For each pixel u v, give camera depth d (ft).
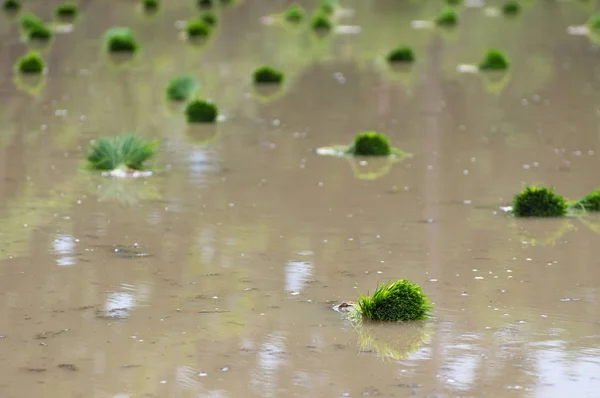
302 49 145.07
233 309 41.60
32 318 40.40
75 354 36.45
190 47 147.43
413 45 149.38
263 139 83.30
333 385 33.53
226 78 118.21
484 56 127.44
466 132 86.48
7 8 205.57
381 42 153.17
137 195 63.26
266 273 46.83
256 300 42.83
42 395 32.68
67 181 67.21
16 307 41.75
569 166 72.18
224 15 199.11
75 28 172.65
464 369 34.99
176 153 77.41
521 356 36.22
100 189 64.90
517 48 145.18
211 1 213.87
